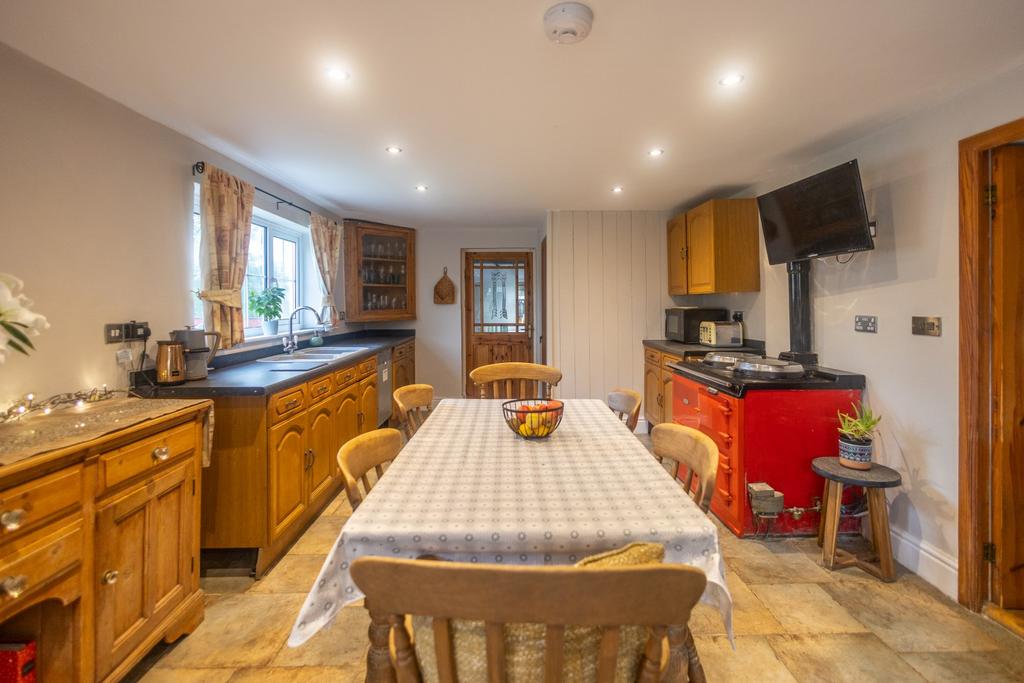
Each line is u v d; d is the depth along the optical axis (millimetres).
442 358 5672
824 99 2084
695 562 1029
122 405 1748
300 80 1910
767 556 2326
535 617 711
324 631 1812
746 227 3584
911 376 2201
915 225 2184
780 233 2891
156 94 2014
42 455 1179
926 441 2125
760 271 3568
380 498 1194
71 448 1251
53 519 1224
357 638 1776
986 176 1895
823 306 2768
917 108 2150
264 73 1848
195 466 1818
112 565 1416
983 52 1697
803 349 2859
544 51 1708
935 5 1443
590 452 1571
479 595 710
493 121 2342
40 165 1758
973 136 1909
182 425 1742
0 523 1084
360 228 4887
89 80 1882
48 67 1775
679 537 1029
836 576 2154
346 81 1924
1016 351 1864
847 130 2430
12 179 1667
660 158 2932
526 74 1874
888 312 2326
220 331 2678
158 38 1602
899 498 2262
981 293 1890
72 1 1400
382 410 4273
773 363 2674
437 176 3318
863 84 1939
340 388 3113
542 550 1024
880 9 1465
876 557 2260
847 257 2590
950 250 2014
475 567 701
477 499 1190
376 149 2738
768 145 2674
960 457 1956
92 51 1677
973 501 1902
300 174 3256
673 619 717
